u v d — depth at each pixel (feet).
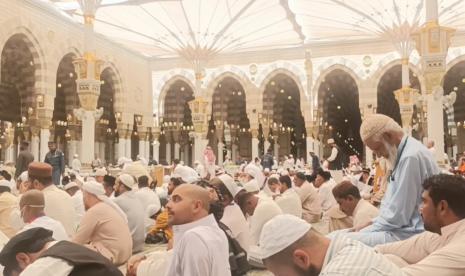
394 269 7.00
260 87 119.24
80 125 111.75
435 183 10.35
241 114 155.02
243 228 19.89
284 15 97.71
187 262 11.43
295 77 116.47
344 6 91.40
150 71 127.54
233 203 20.34
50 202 22.49
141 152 123.75
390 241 13.69
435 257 9.52
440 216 10.26
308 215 39.68
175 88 137.39
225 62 121.80
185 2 91.97
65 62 103.65
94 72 61.72
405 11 86.17
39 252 8.68
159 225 31.94
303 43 115.44
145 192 33.94
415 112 131.23
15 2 79.10
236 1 92.07
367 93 110.52
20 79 100.27
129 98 116.78
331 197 42.98
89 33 61.93
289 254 7.22
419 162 13.62
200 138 102.06
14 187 38.55
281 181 32.22
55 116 130.52
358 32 102.94
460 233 10.09
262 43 115.34
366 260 6.86
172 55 125.18
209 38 102.12
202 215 12.48
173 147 156.35
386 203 14.37
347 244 7.23
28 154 46.03
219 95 136.87
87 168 60.54
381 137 14.12
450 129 139.95
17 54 89.71
